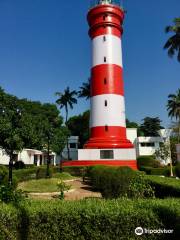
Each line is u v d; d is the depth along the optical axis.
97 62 41.91
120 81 41.88
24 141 23.83
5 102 23.81
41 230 6.68
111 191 15.27
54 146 37.22
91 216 6.61
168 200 7.67
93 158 39.59
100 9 42.66
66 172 37.59
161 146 57.31
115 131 39.97
